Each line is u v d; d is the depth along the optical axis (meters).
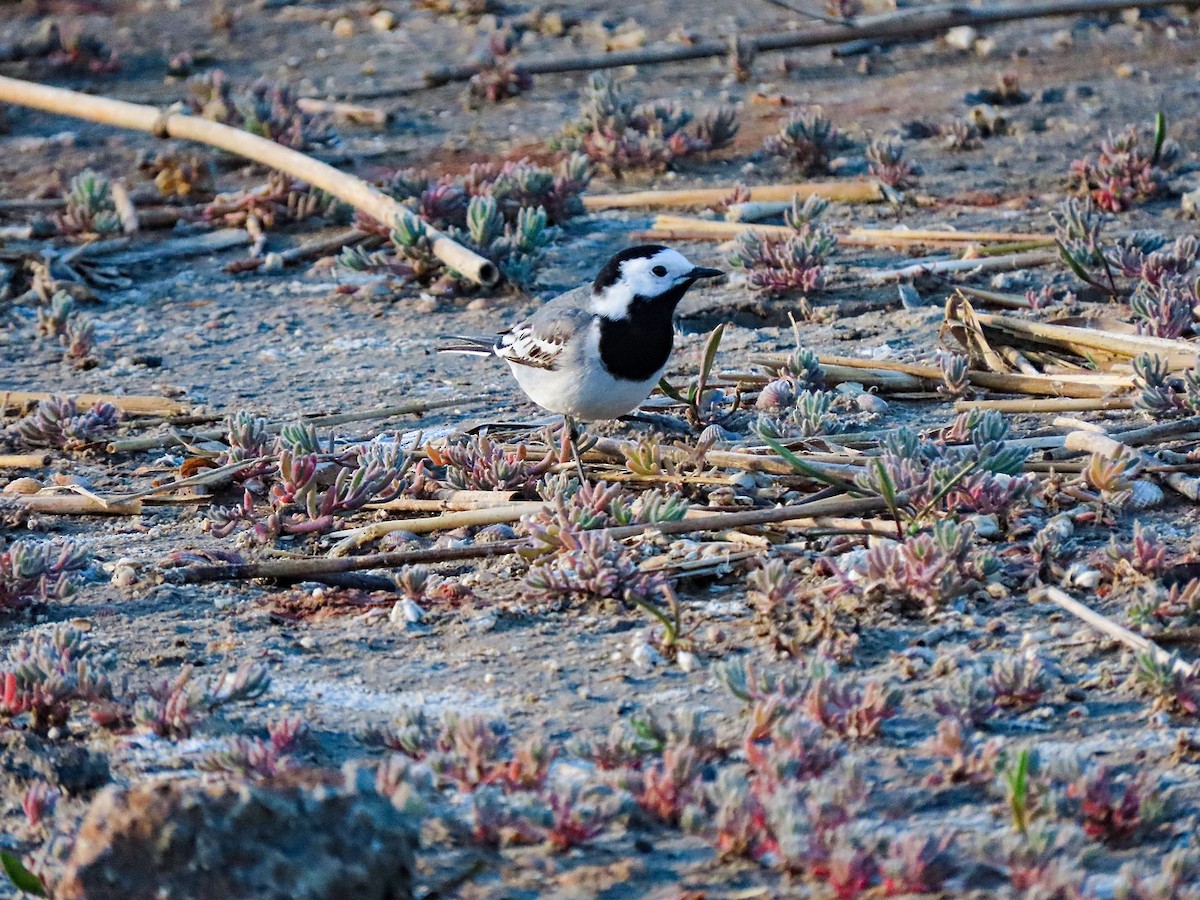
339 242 18.50
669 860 6.89
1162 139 18.50
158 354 15.57
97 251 18.50
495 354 12.40
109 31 29.09
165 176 20.47
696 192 19.34
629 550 10.12
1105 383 12.58
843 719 7.91
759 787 7.12
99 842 6.13
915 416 12.69
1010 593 9.41
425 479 11.42
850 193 19.17
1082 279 15.34
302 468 11.03
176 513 11.60
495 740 7.55
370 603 9.85
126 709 8.38
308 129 21.78
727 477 11.06
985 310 15.05
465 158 21.72
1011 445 11.15
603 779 7.54
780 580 9.15
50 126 23.92
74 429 12.85
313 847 6.11
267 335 16.09
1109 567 9.52
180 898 6.04
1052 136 21.30
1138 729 7.89
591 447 11.77
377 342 15.72
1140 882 6.34
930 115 22.58
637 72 25.56
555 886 6.72
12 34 28.70
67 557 10.05
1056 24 26.77
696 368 14.14
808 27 26.72
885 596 9.34
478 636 9.30
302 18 29.52
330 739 8.12
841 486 10.64
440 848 7.02
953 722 7.57
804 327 15.38
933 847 6.55
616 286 11.38
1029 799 7.12
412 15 29.28
